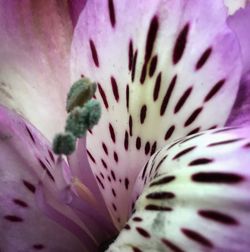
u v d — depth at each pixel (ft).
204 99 0.15
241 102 0.15
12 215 0.15
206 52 0.15
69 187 0.15
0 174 0.15
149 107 0.15
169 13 0.15
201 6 0.15
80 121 0.15
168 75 0.15
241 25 0.15
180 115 0.15
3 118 0.15
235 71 0.15
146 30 0.15
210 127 0.15
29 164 0.15
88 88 0.15
